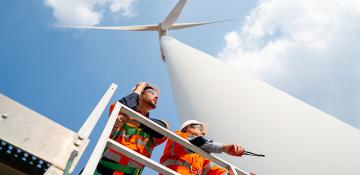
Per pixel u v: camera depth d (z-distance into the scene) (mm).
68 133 3070
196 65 12836
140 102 4855
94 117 3414
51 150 2842
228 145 4262
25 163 3355
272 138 7668
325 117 8164
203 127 5285
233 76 11023
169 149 4883
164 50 17250
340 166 6711
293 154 7133
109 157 4250
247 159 7363
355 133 7523
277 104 8945
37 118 3068
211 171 5207
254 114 8688
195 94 11133
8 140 2797
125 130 4535
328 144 7230
